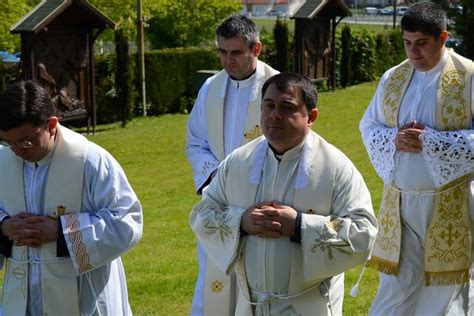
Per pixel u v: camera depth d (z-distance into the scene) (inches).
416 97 253.9
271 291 182.5
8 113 171.6
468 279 252.4
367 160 666.8
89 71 823.1
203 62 1024.2
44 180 188.2
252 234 181.0
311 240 175.2
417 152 246.8
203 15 1459.2
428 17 244.1
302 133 177.9
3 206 190.9
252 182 185.0
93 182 187.8
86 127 866.8
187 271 365.4
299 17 1062.4
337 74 1194.0
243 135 264.4
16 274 189.0
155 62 984.3
